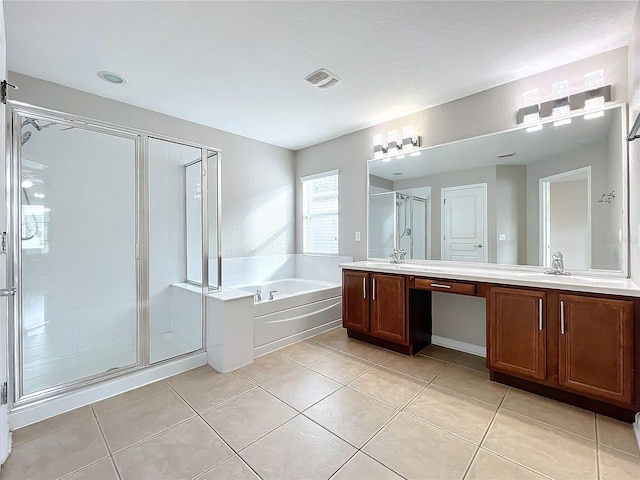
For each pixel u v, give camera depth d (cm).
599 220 221
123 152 289
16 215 190
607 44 208
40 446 164
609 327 179
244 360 268
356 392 218
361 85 263
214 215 310
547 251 245
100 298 278
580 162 229
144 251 260
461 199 291
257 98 286
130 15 176
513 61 228
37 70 235
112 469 147
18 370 187
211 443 165
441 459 152
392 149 340
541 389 211
